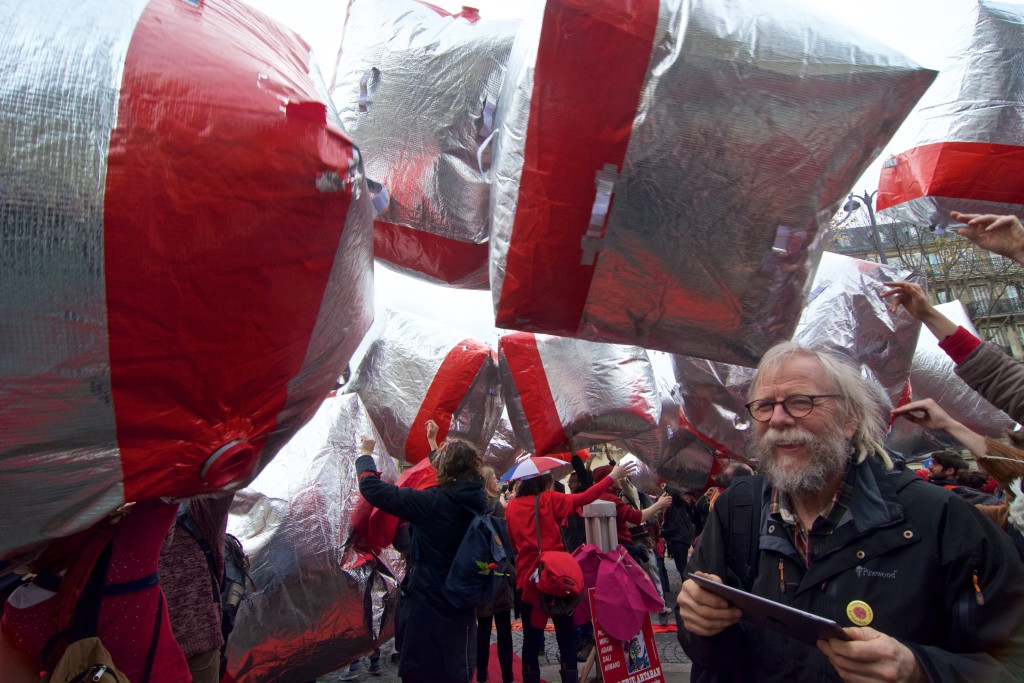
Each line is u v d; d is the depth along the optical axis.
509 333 4.18
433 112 2.49
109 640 1.72
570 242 1.81
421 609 3.02
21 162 1.14
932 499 1.23
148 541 1.83
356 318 1.73
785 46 1.68
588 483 5.25
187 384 1.34
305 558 3.10
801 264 1.81
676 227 1.76
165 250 1.23
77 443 1.28
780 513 1.35
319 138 1.41
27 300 1.15
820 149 1.70
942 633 1.17
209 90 1.28
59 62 1.19
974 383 1.80
